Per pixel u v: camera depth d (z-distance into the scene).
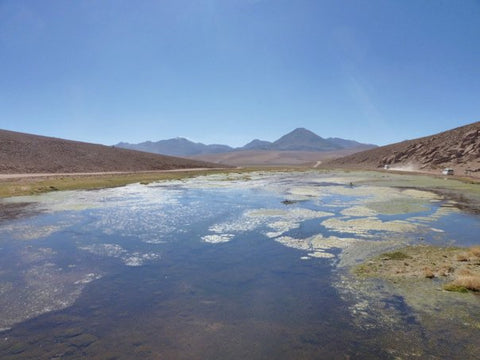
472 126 92.56
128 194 39.72
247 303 10.74
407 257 14.95
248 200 34.19
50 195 38.12
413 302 10.51
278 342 8.52
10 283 12.39
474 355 7.83
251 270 13.76
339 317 9.73
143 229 21.00
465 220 23.05
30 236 19.19
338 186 48.62
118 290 11.82
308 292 11.51
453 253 15.38
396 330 8.95
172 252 16.23
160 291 11.73
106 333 9.02
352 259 14.93
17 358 7.89
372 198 34.81
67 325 9.43
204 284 12.34
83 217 24.80
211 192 42.19
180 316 9.93
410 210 27.12
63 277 13.00
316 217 24.55
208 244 17.64
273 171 101.19
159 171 100.12
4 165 74.44
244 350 8.19
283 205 30.55
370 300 10.76
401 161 103.81
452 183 50.81
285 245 17.34
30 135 105.00
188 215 25.69
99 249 16.72
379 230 20.23
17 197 36.06
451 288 11.31
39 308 10.45
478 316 9.54
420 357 7.79
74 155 97.94
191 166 133.38
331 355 7.93
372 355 7.90
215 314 10.04
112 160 105.25
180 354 8.05
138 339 8.71
